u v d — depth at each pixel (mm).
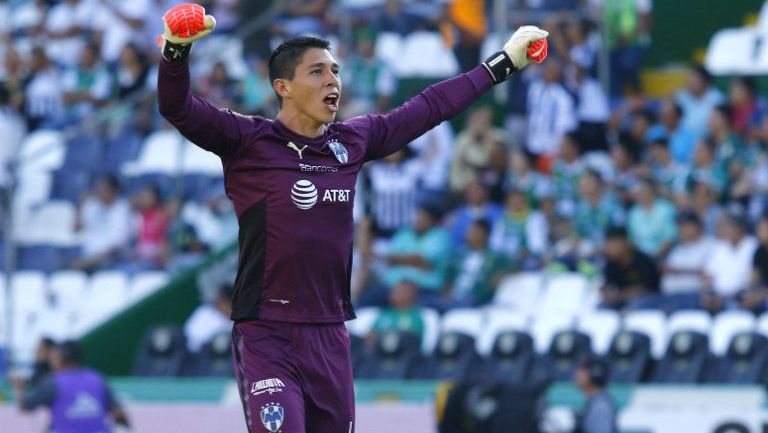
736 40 53688
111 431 41219
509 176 46500
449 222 46375
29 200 48906
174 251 47344
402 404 39719
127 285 47594
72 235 49062
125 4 59969
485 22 50375
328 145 20078
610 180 45844
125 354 46781
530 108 48656
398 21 51344
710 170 44875
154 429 42188
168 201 48156
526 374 40281
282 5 49625
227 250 46062
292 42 20078
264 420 19562
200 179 47469
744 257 41688
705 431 37375
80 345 46594
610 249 42438
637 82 50875
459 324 43094
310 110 19828
